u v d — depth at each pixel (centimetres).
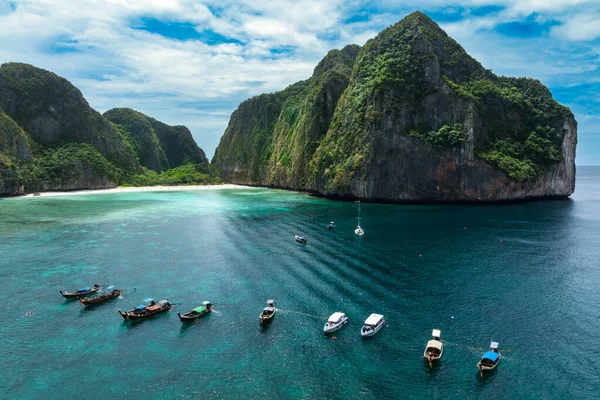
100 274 6819
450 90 14625
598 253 7875
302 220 11481
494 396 3794
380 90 14838
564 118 15475
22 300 5800
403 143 14400
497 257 7594
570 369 4166
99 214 12656
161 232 9919
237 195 18775
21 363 4294
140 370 4181
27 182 18075
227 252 8069
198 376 4084
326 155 16912
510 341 4669
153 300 5647
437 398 3772
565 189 15825
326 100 19038
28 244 8638
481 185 14138
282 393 3834
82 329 5006
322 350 4534
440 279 6481
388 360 4341
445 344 4612
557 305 5544
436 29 16425
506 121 15400
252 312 5425
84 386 3938
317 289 6119
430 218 11550
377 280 6456
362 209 13450
